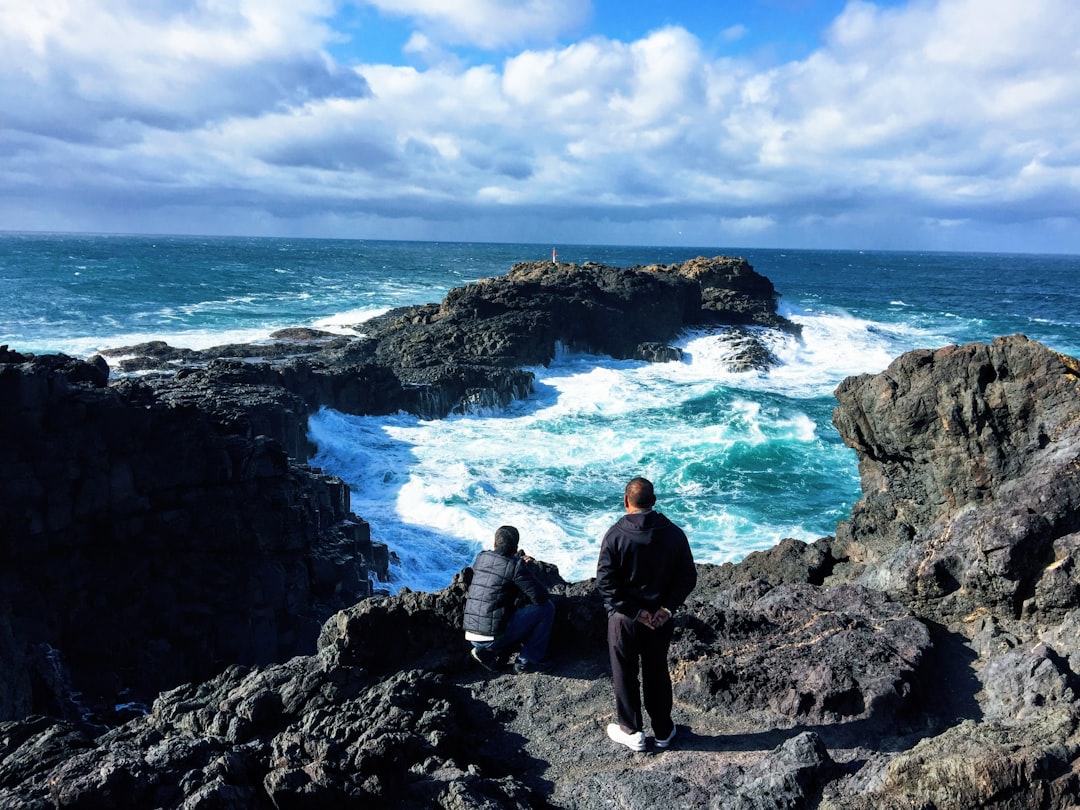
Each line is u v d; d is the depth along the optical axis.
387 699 5.62
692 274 65.88
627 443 31.19
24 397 15.69
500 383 37.41
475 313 46.22
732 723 5.49
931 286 128.00
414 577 21.14
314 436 28.72
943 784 4.02
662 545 5.00
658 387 41.78
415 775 4.89
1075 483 6.61
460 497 25.30
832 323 63.94
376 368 34.25
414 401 34.62
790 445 31.00
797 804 4.35
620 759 5.19
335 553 19.22
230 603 17.48
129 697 15.69
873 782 4.27
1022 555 6.21
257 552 18.00
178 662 16.67
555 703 5.88
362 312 64.62
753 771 4.71
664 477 27.44
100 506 16.53
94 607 16.23
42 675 14.81
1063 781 3.82
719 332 54.06
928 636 6.14
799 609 6.77
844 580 9.47
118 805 4.30
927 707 5.45
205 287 84.00
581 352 48.50
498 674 6.33
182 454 17.45
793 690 5.58
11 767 5.01
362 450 29.33
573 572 20.22
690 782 4.84
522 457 29.56
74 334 48.75
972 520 6.84
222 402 23.78
